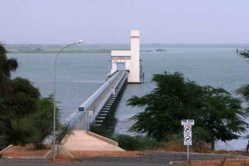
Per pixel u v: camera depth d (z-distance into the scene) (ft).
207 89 286.05
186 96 266.57
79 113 313.12
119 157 165.37
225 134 260.01
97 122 323.98
